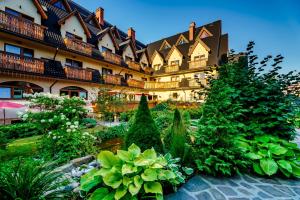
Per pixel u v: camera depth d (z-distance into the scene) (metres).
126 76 21.58
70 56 14.33
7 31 9.74
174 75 22.91
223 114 3.75
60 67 13.38
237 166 3.44
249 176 3.38
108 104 9.20
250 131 4.09
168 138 3.88
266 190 2.92
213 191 2.79
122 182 2.08
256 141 3.81
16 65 10.22
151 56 27.25
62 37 13.84
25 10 11.61
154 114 9.53
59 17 14.84
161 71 24.42
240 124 3.93
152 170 2.18
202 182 3.05
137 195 2.17
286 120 3.92
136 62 21.75
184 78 20.80
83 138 4.41
